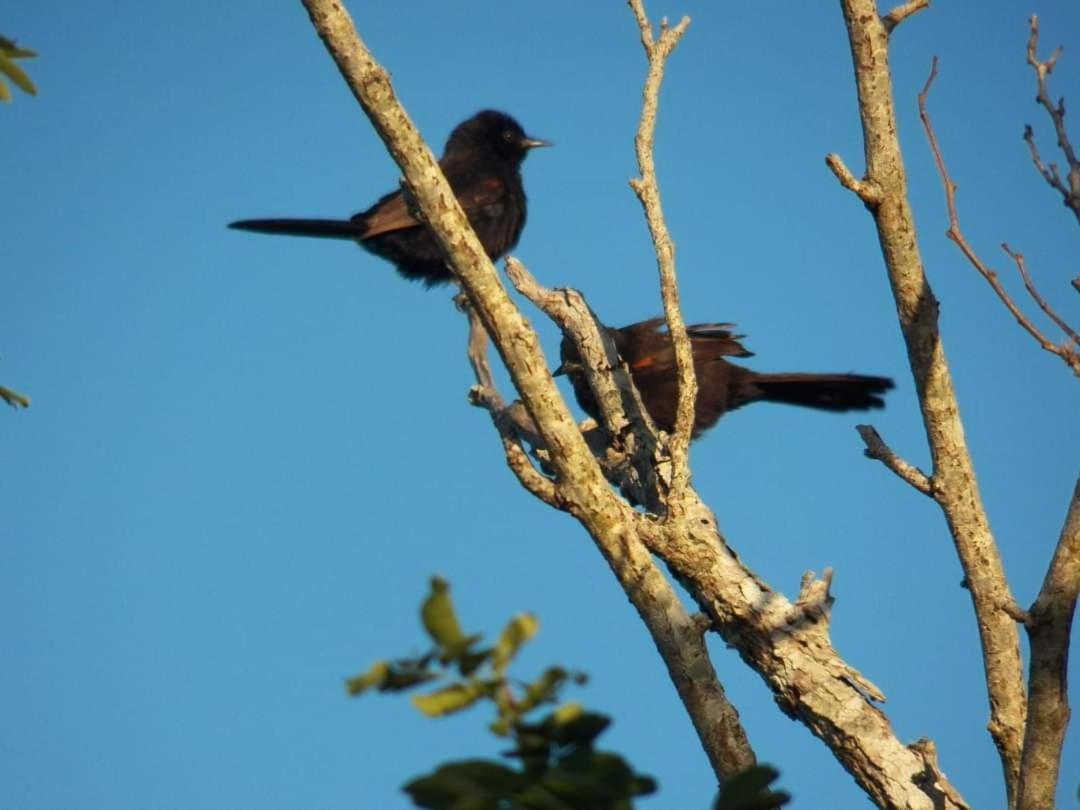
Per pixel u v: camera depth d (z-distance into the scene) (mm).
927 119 9281
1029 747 8492
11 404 6727
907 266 9570
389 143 10219
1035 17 8805
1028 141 8695
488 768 4125
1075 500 8492
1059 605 8367
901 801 10227
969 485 9859
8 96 5961
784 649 11203
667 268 10805
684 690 10461
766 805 4430
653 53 10945
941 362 9750
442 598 3941
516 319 10641
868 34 9164
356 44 9859
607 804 4141
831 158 9461
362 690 3992
